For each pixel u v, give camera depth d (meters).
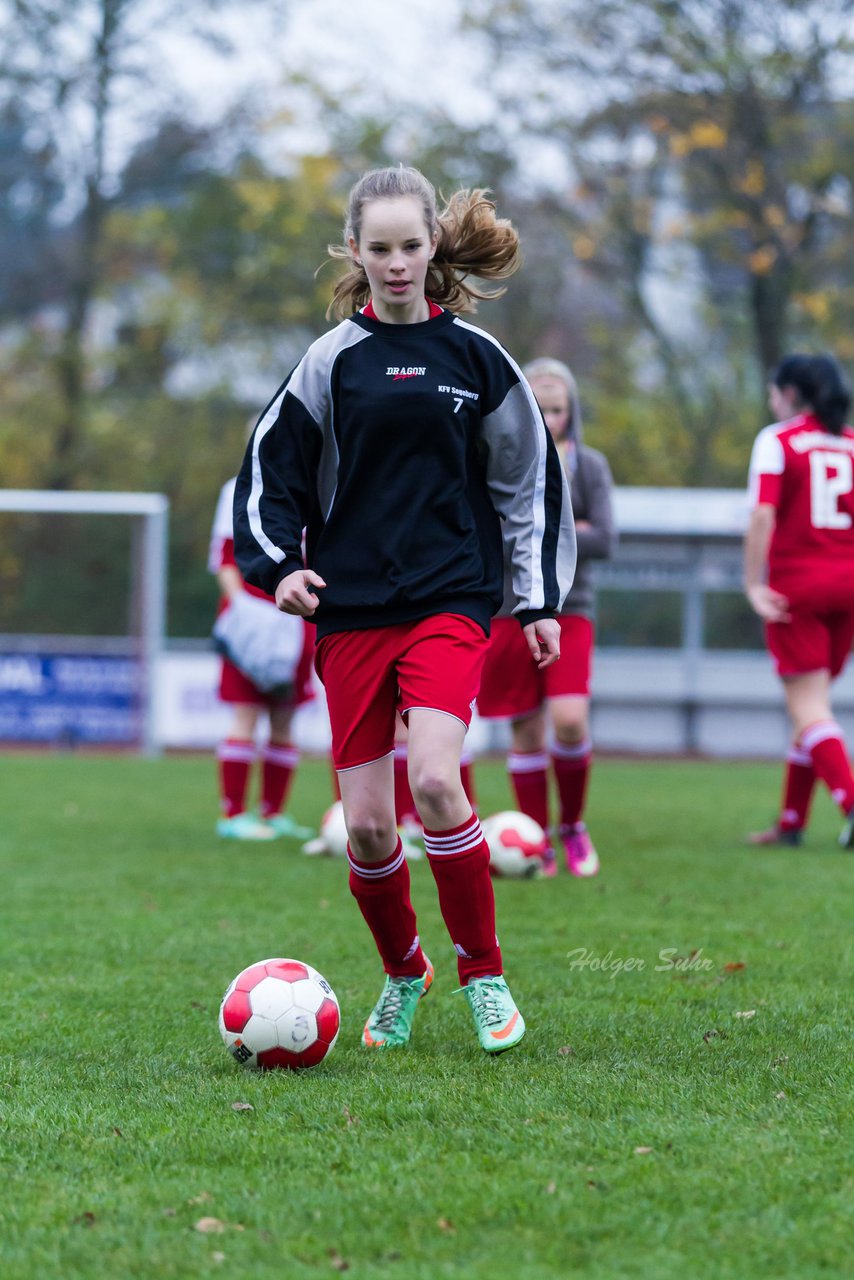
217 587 62.75
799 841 23.09
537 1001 11.69
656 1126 8.20
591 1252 6.49
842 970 12.96
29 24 71.88
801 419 21.58
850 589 21.58
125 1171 7.63
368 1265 6.39
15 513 50.78
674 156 64.75
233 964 13.41
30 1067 9.75
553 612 10.33
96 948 14.17
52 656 47.03
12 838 23.67
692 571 51.75
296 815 28.33
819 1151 7.75
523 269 75.94
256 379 82.50
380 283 9.89
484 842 10.13
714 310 79.38
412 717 9.81
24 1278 6.30
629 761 48.62
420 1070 9.59
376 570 9.99
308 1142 8.02
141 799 30.80
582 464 19.27
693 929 15.08
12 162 77.56
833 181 65.19
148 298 80.81
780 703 52.00
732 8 61.81
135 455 80.38
